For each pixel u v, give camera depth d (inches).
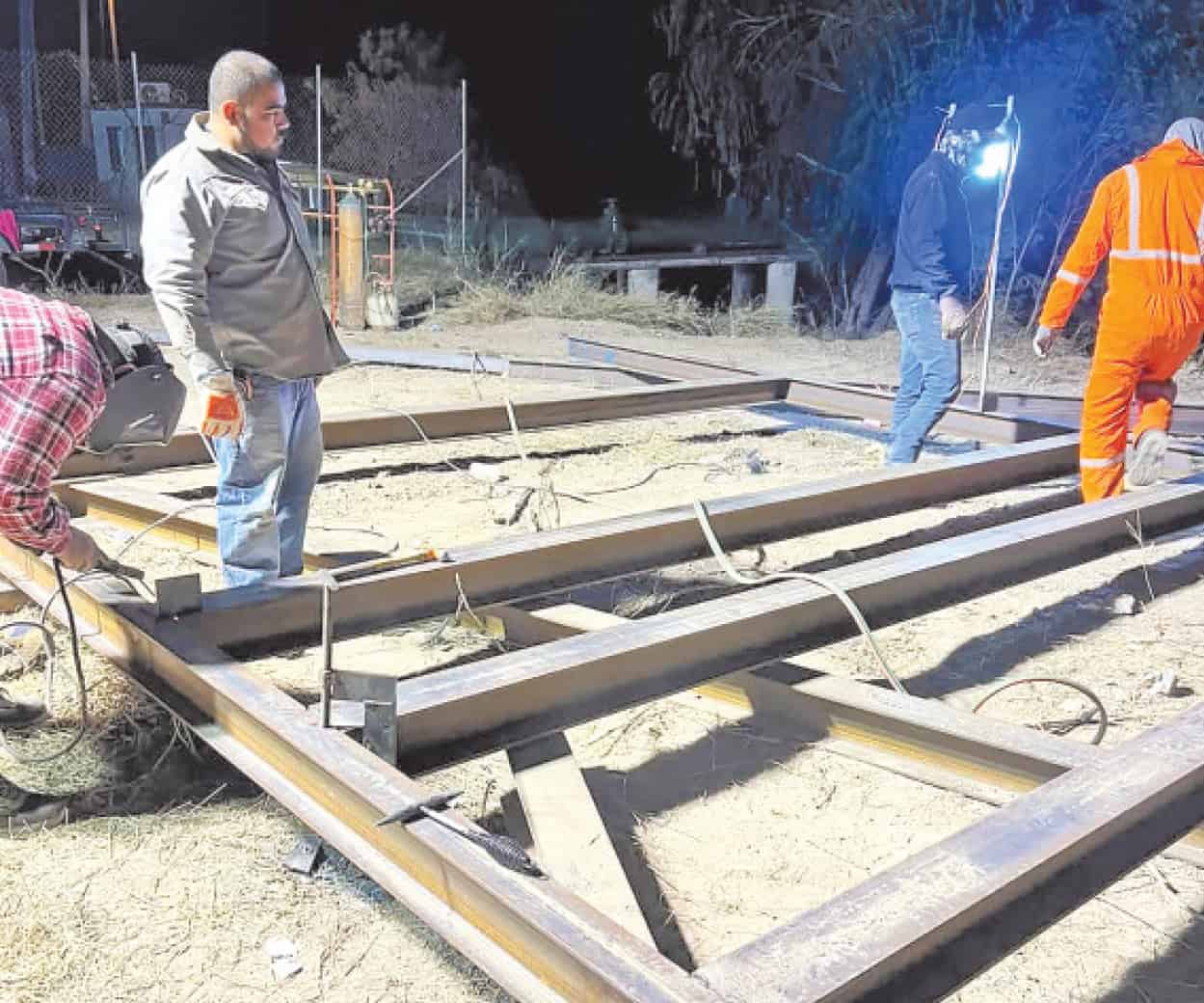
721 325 642.2
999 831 107.3
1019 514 275.0
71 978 114.8
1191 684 186.2
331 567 214.8
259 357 174.4
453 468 308.7
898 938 92.5
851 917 95.0
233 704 132.7
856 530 260.4
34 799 144.6
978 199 560.1
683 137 874.1
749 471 311.1
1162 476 280.7
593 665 144.6
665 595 215.2
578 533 189.6
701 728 169.9
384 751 126.9
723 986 87.2
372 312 572.7
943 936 96.9
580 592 215.9
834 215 760.3
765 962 89.7
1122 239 234.1
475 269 695.7
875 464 320.8
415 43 985.5
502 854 101.2
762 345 582.6
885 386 403.2
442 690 135.3
